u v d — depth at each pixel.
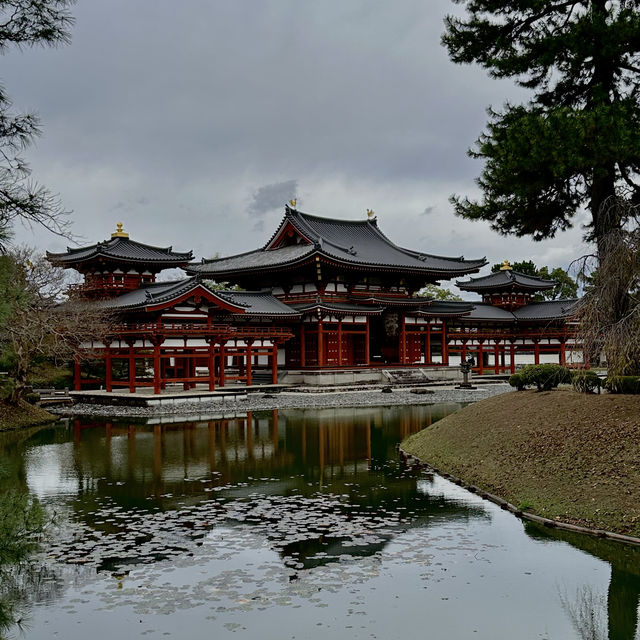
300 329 61.59
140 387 52.81
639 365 21.98
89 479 20.55
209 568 12.38
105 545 13.70
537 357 74.94
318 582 11.71
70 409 42.12
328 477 20.80
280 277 66.25
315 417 38.16
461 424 25.22
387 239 75.88
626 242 20.05
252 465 22.92
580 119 22.69
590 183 26.48
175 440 29.06
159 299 43.78
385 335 70.56
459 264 73.00
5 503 11.47
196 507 16.91
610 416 19.39
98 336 43.34
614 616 10.40
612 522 14.28
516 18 27.38
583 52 24.55
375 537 14.25
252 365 66.06
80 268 53.84
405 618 10.33
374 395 52.22
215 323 52.75
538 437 20.02
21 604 10.79
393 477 20.78
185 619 10.27
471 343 75.00
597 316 20.30
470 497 17.98
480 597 11.12
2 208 9.29
